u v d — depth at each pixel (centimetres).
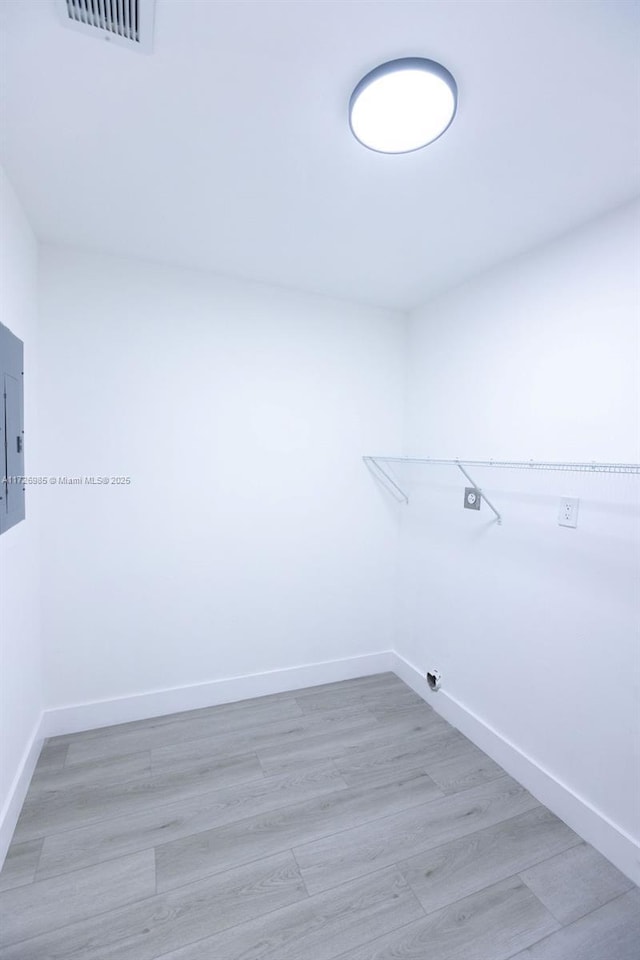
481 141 120
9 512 142
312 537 252
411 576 260
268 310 231
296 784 178
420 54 95
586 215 154
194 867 141
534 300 179
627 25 87
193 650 228
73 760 187
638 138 118
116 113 113
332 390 250
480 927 126
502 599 193
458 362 223
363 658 271
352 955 118
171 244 188
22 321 162
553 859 148
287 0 83
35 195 152
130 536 211
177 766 186
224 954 117
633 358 143
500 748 192
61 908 127
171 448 216
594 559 154
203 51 95
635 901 135
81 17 87
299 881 137
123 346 204
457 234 172
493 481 199
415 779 183
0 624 138
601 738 152
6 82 103
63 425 196
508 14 85
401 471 270
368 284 226
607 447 151
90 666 208
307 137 121
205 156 130
